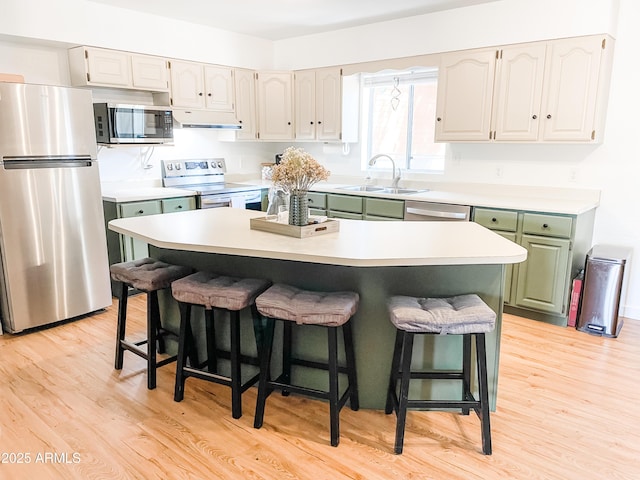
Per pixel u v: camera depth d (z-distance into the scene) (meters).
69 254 3.47
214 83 4.79
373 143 5.21
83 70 3.90
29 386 2.62
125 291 2.76
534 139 3.68
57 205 3.35
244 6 3.98
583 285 3.37
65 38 3.74
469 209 3.77
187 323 2.44
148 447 2.09
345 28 4.72
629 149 3.55
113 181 4.54
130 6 3.98
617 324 3.32
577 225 3.31
